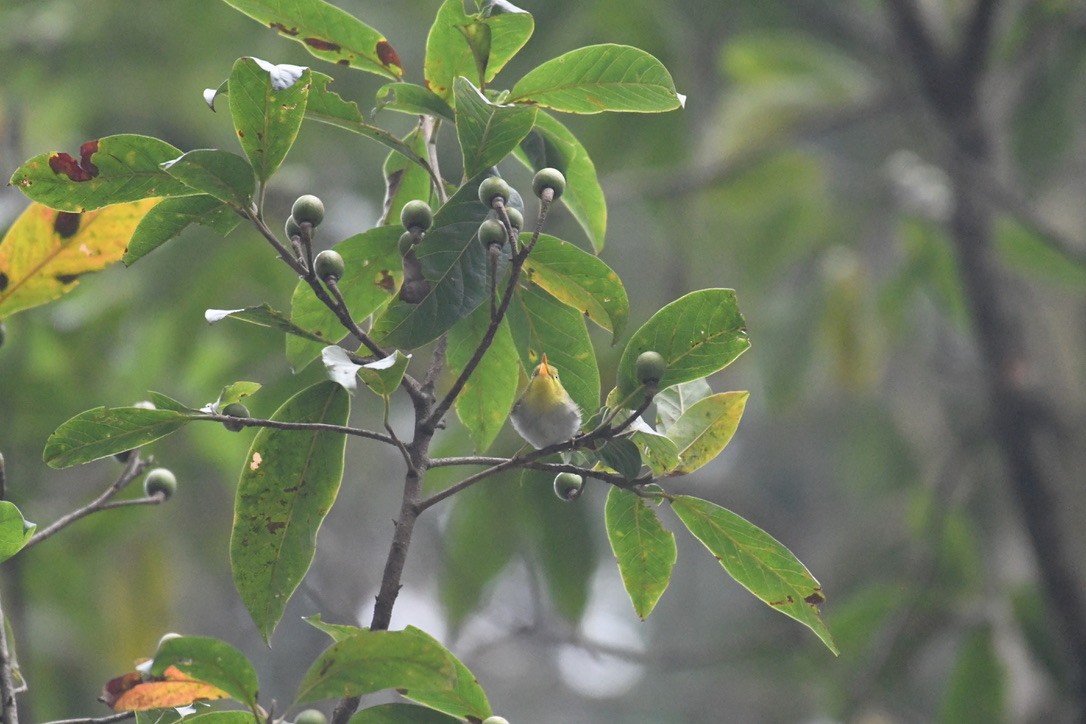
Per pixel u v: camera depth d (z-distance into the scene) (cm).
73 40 1128
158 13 1125
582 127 1125
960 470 1009
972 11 1005
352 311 414
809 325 1224
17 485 852
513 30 394
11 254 439
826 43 1315
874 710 1103
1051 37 1139
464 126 364
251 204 344
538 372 362
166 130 1230
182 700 346
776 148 1141
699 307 362
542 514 848
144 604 944
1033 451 958
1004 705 992
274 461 385
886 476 1500
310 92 388
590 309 397
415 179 441
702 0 1308
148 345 925
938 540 980
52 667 914
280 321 342
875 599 1035
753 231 1288
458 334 420
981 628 1009
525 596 1177
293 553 383
